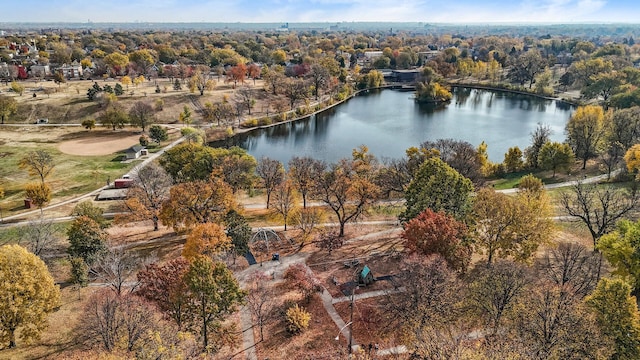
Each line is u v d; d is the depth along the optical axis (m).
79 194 98.19
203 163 91.06
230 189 74.94
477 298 45.28
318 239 73.50
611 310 39.69
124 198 94.38
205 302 43.88
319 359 43.81
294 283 56.47
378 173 96.81
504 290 43.59
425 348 36.50
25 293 43.25
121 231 77.94
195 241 57.69
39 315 44.16
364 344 47.00
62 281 59.56
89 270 56.84
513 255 58.06
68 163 117.69
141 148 127.19
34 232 69.12
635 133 109.94
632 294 49.44
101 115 156.88
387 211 86.69
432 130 165.12
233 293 45.69
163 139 139.50
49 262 64.56
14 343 45.19
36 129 150.75
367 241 72.88
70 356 42.88
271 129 170.00
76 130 151.38
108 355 35.28
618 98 148.88
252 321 51.53
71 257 61.09
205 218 71.06
